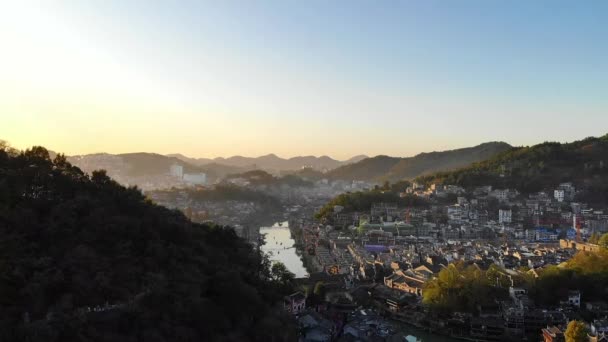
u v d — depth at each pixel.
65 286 177.50
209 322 198.25
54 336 158.62
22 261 179.88
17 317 162.38
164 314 187.88
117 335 171.88
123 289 187.38
